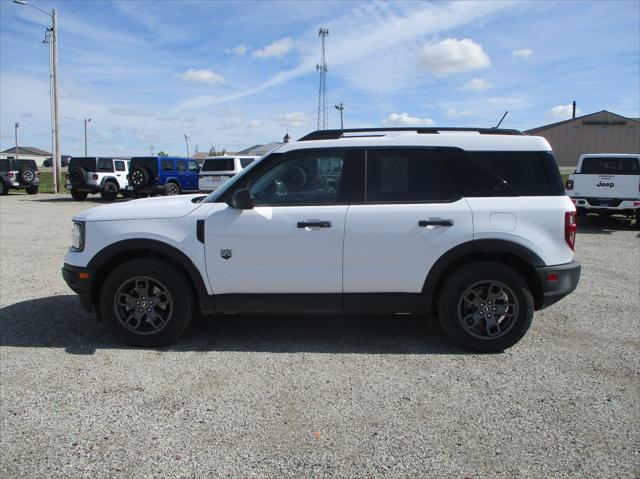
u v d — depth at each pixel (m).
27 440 3.15
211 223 4.52
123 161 23.92
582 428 3.29
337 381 3.97
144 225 4.57
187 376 4.06
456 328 4.52
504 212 4.43
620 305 6.04
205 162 20.64
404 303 4.54
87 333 5.04
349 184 4.57
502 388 3.85
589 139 53.41
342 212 4.47
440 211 4.44
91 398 3.69
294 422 3.36
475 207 4.45
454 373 4.12
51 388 3.84
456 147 4.57
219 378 4.02
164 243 4.54
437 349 4.65
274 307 4.60
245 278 4.54
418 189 4.54
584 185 13.76
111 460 2.95
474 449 3.05
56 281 7.16
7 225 13.60
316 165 4.62
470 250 4.42
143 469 2.87
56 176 28.03
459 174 4.54
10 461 2.94
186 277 4.66
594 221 15.55
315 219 4.46
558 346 4.72
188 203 4.83
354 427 3.30
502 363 4.33
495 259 4.60
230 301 4.60
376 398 3.69
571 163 54.12
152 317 4.68
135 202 5.02
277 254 4.50
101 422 3.36
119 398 3.69
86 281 4.64
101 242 4.60
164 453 3.02
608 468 2.87
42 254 9.27
